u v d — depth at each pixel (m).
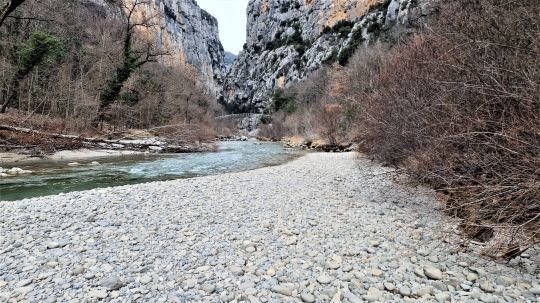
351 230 5.23
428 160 5.76
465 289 3.28
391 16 45.62
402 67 7.73
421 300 3.10
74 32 32.03
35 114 23.28
